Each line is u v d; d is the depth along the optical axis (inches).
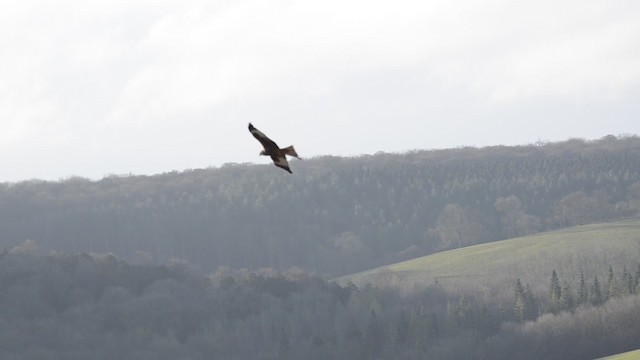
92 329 6476.4
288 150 1142.3
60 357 6053.2
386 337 6402.6
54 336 6299.2
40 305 6609.3
